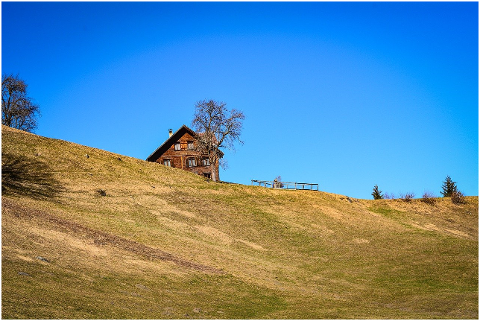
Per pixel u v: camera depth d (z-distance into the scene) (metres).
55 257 30.72
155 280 31.78
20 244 30.97
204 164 98.56
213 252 45.06
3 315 19.62
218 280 35.44
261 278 38.88
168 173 77.12
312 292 36.91
